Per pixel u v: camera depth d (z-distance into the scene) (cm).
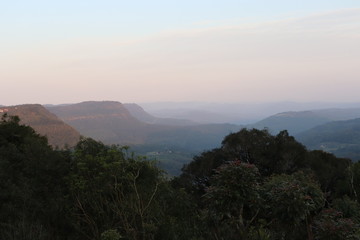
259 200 589
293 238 715
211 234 729
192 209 834
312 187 653
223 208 581
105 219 708
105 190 698
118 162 684
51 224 688
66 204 703
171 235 716
